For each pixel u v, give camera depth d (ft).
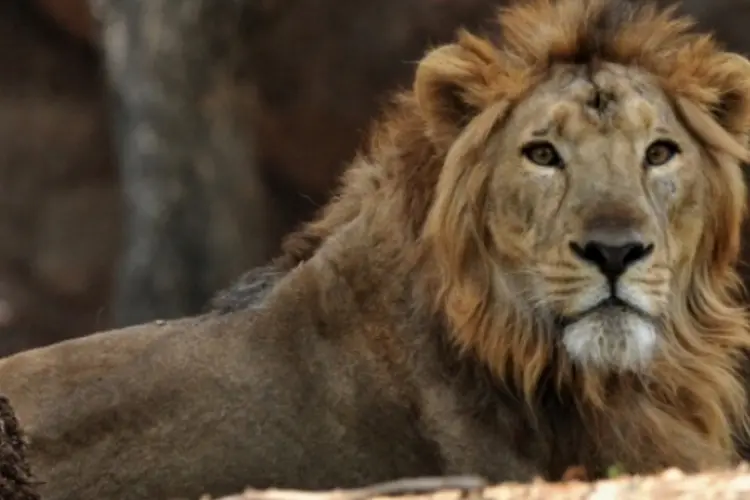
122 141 106.11
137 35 103.55
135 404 39.29
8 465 36.47
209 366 39.34
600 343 36.42
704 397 38.91
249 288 41.32
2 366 40.42
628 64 38.04
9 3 120.26
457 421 37.93
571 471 35.12
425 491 30.12
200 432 38.91
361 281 38.81
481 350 37.76
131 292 104.94
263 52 111.24
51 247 115.44
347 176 41.01
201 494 38.78
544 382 37.86
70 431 39.27
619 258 35.88
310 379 38.75
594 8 38.63
